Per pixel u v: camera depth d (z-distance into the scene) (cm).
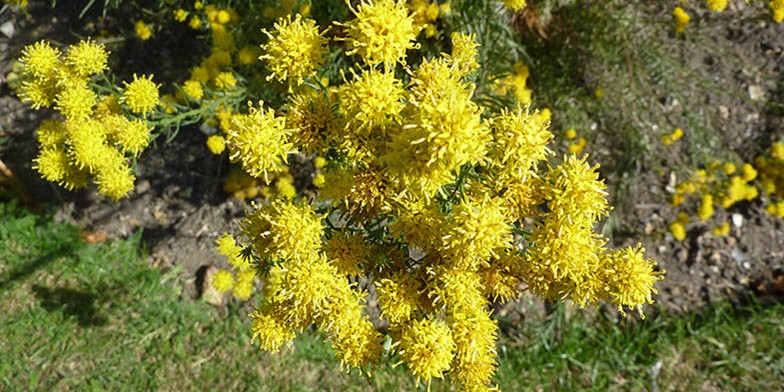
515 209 13
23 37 27
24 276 25
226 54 21
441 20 21
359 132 12
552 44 24
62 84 18
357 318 13
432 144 11
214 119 23
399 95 12
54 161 20
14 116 27
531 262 13
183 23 26
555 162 24
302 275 13
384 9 12
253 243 14
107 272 25
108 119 18
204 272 25
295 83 15
